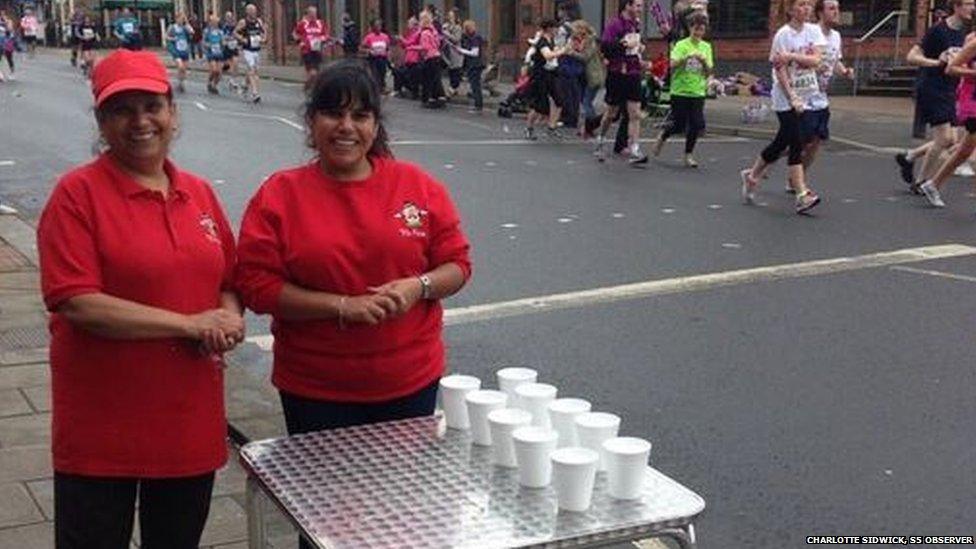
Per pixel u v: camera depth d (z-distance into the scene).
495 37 30.05
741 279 7.53
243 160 13.30
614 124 17.66
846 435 4.77
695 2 17.03
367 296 2.87
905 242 8.80
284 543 3.66
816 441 4.71
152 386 2.59
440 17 32.09
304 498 2.50
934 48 10.92
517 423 2.64
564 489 2.42
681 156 14.51
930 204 10.60
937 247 8.60
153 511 2.78
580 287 7.32
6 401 4.90
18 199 10.69
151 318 2.52
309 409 2.99
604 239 8.85
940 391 5.30
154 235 2.57
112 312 2.49
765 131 16.94
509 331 6.34
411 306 2.90
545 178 12.23
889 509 4.08
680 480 4.33
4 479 4.05
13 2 60.59
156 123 2.57
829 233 9.14
